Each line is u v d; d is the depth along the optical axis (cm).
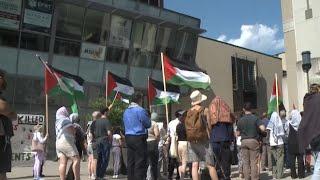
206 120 976
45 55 2955
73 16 3072
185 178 1415
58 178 1517
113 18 3291
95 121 1422
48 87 1558
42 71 2936
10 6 2803
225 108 1106
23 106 2859
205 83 1794
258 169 1209
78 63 3120
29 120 2095
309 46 2678
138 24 3459
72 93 1638
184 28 3741
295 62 2755
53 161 2572
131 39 3422
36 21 2906
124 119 1068
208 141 978
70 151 1103
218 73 4391
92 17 3170
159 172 1445
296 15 2761
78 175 1115
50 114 2908
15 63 2834
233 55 4578
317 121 646
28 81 2889
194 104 995
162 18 3544
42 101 2925
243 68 4694
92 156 1407
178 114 1445
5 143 645
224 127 1096
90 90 3183
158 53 3644
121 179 1471
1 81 661
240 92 4603
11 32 2819
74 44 3097
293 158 1384
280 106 1755
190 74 1755
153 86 1858
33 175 1606
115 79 1964
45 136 1491
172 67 1714
